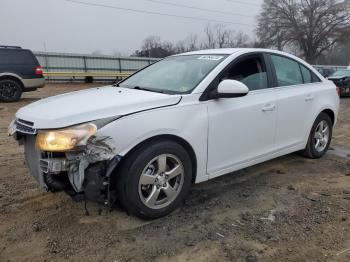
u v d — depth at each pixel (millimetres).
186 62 4410
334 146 6383
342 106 13164
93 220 3482
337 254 2984
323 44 57969
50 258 2916
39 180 3291
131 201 3264
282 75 4723
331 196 4129
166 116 3395
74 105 3338
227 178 4637
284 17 57406
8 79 12117
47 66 26109
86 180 3057
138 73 4824
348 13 55312
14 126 3402
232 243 3133
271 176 4738
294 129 4824
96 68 28359
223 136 3873
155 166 3406
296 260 2902
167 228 3363
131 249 3035
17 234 3252
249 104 4102
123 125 3129
